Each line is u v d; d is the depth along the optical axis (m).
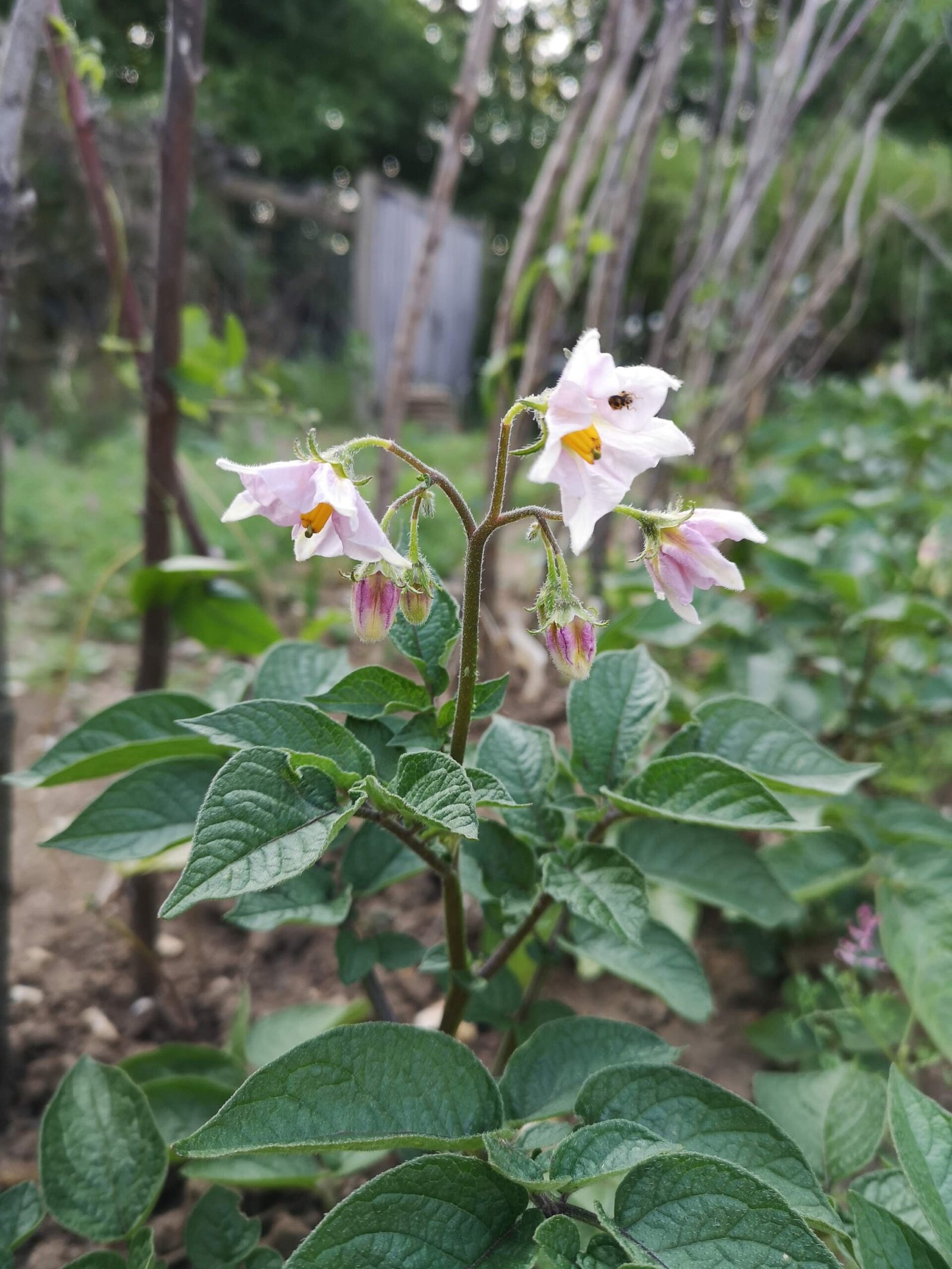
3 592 0.27
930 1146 0.17
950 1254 0.16
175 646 0.66
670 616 0.36
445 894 0.20
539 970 0.25
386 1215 0.15
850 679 0.41
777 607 0.44
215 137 1.53
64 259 1.17
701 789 0.20
